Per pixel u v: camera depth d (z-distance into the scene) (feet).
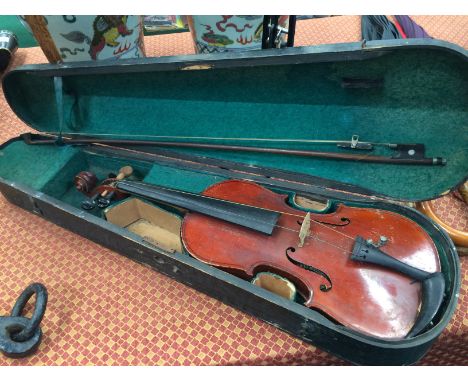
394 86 3.86
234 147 4.92
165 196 4.81
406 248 4.11
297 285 4.24
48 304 4.67
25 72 4.93
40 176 5.40
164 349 4.33
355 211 4.54
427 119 4.00
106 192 5.16
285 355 4.23
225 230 4.58
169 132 5.18
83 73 4.64
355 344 3.58
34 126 5.69
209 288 4.44
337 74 3.92
